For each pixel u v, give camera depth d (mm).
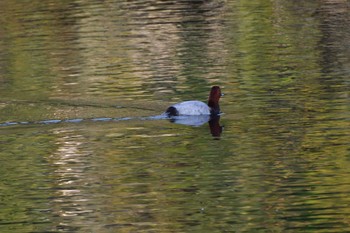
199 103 21125
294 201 15461
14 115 21531
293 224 14453
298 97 22484
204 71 26109
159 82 24859
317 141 18750
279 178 16594
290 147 18391
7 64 28656
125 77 25672
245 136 19312
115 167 17578
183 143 18969
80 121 20828
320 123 20031
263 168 17203
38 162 18031
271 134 19391
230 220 14711
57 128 20266
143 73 26109
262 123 20281
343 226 14297
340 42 29703
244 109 21625
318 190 15953
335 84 23672
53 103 22578
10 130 20281
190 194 16016
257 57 27922
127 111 21547
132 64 27547
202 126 20203
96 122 20688
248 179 16672
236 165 17484
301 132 19406
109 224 14766
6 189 16641
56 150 18719
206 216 14930
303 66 26203
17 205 15820
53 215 15258
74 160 18109
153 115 21172
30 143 19266
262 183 16406
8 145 19203
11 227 14812
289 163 17438
